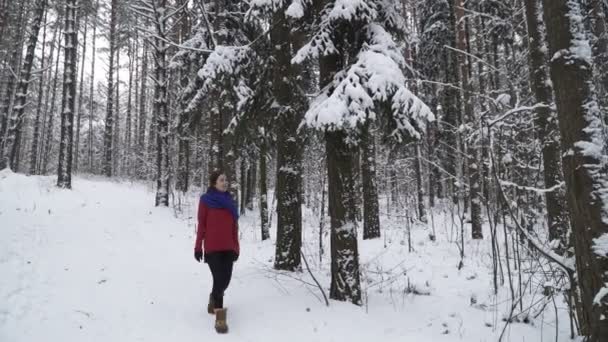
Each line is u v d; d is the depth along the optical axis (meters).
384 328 4.86
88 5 21.75
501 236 11.62
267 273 6.95
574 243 3.74
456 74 16.20
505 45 13.90
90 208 12.73
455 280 7.26
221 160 13.98
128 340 4.32
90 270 6.70
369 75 5.41
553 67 3.87
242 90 9.14
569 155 3.70
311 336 4.55
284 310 5.24
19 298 5.12
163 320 4.89
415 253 9.66
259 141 10.09
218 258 4.89
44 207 11.63
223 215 5.05
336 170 5.78
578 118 3.64
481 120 5.90
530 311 5.62
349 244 5.66
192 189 23.97
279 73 7.88
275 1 6.81
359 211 16.73
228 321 4.91
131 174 34.56
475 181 11.42
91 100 33.00
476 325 5.14
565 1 3.79
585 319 3.62
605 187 3.49
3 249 7.12
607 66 7.02
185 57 13.64
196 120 12.09
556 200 5.88
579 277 3.66
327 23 5.72
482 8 13.80
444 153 14.25
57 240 8.47
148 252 8.44
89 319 4.78
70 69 15.60
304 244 10.26
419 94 14.77
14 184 14.01
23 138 36.31
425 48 17.31
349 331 4.70
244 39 12.61
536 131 6.64
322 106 5.19
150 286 6.14
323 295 5.60
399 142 6.36
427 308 5.68
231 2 12.74
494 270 6.33
